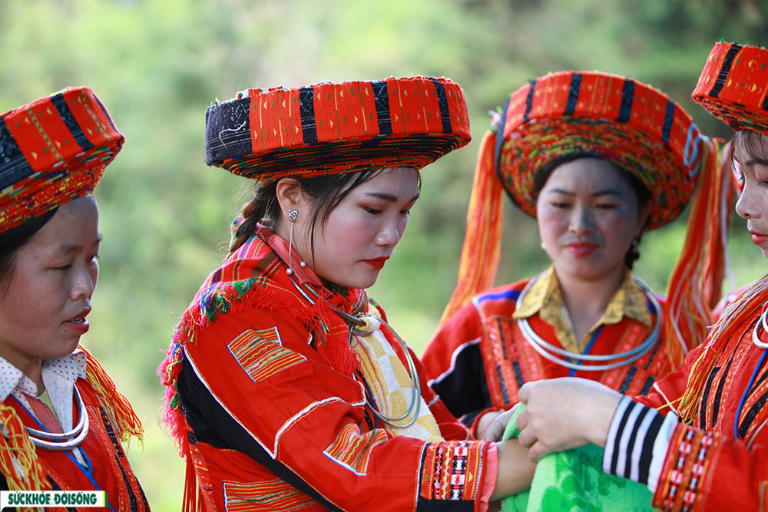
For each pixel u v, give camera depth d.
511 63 19.27
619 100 4.58
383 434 3.20
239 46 19.80
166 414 3.58
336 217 3.36
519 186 5.39
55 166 2.75
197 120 18.77
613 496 3.07
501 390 5.02
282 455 3.13
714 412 3.33
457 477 3.04
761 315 3.37
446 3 20.11
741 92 3.11
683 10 18.14
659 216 5.34
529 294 5.21
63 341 2.97
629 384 4.86
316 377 3.29
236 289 3.32
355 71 19.28
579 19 19.31
